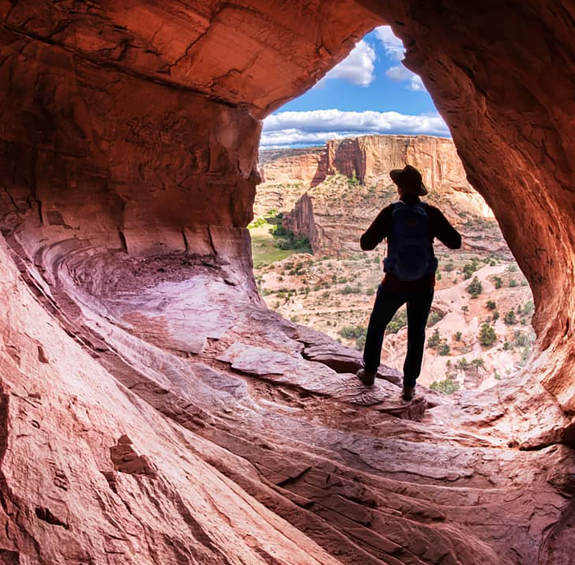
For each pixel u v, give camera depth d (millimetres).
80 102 7277
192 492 1525
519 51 2996
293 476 2705
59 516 965
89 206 7785
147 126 8328
